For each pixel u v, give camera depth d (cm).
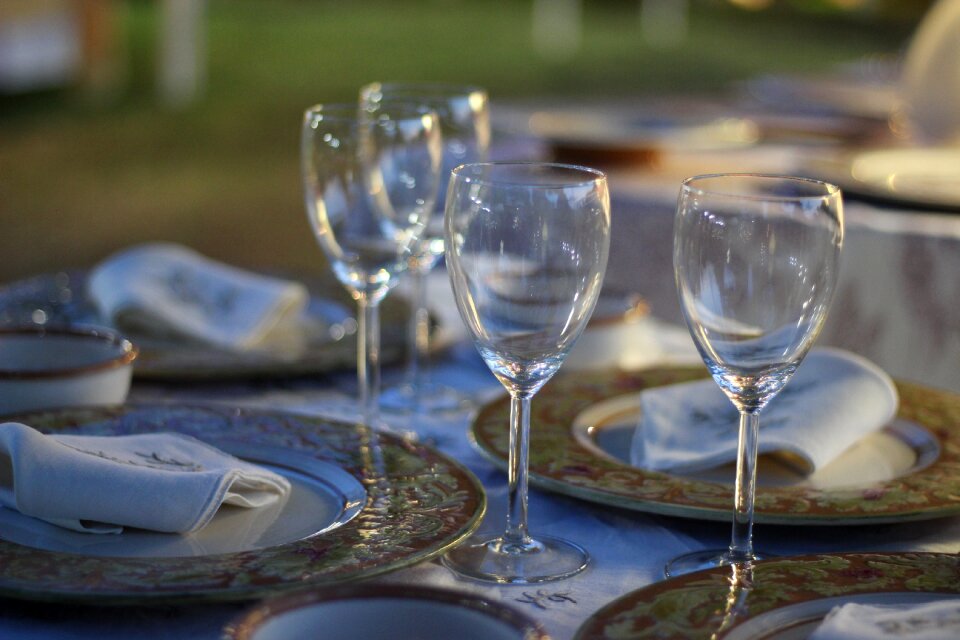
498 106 312
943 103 224
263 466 92
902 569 73
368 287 106
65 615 70
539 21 1541
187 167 698
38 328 108
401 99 124
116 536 77
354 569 70
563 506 90
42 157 698
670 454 93
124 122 812
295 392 119
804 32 1271
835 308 175
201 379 118
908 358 168
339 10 1554
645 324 150
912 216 170
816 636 61
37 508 77
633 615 65
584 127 234
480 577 75
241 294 135
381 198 104
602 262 75
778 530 85
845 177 184
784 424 96
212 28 1263
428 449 93
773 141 253
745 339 73
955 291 162
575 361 125
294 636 55
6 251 491
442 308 152
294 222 571
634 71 1105
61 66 873
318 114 102
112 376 103
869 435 103
